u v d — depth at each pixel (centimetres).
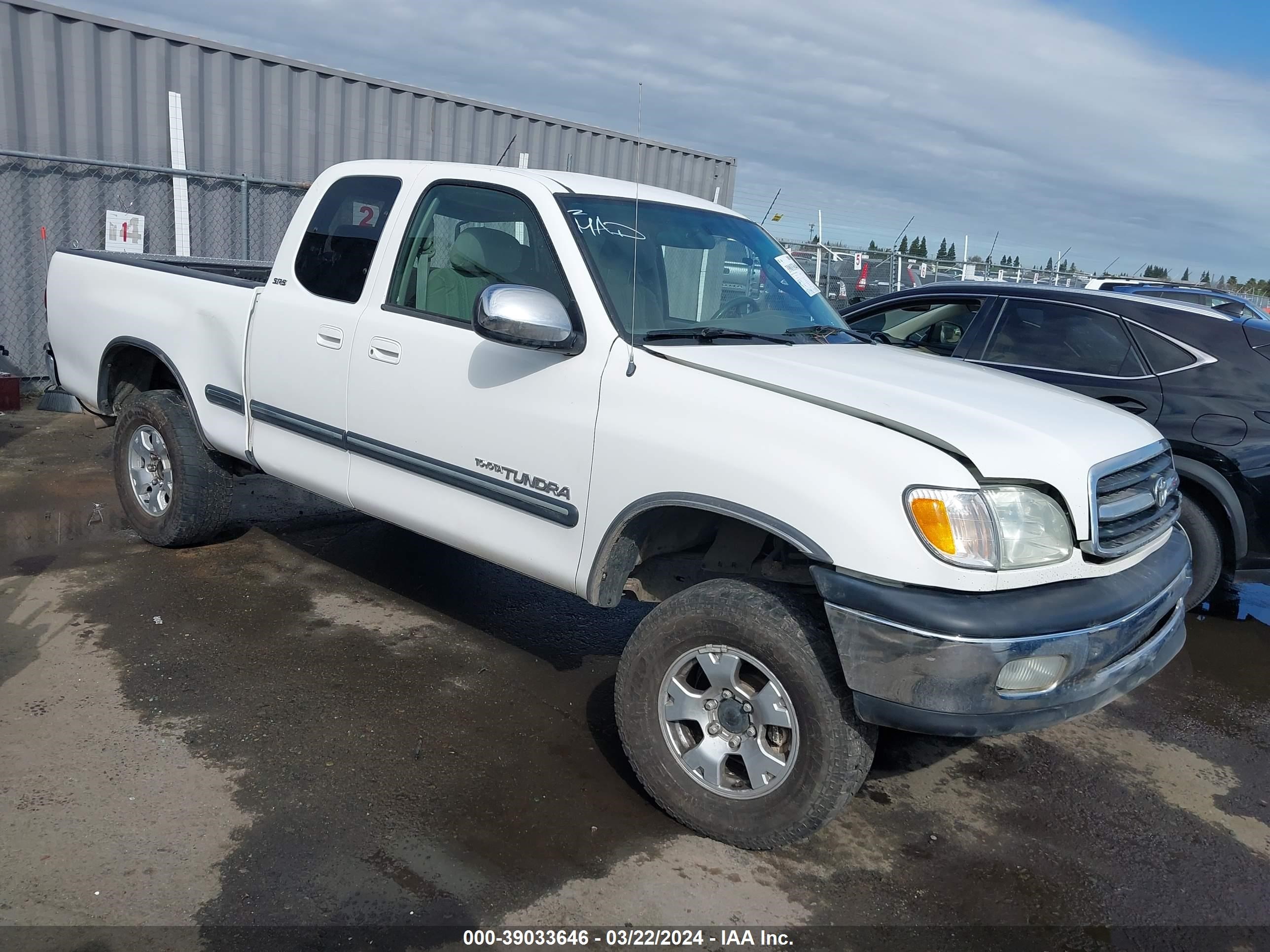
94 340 541
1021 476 282
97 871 276
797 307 418
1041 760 395
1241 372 511
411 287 399
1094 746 411
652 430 316
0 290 862
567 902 281
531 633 472
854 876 306
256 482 611
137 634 430
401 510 397
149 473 530
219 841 294
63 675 387
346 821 309
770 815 301
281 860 288
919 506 272
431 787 333
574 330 344
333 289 427
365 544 575
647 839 315
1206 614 578
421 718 380
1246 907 307
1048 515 287
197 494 507
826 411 295
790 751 298
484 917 272
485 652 445
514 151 1165
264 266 624
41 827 292
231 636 437
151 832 295
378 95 1048
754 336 370
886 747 397
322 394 422
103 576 492
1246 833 351
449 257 390
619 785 345
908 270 1598
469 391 366
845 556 278
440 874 288
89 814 301
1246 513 504
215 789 320
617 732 380
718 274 402
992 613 271
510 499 355
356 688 399
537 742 370
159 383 556
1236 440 501
